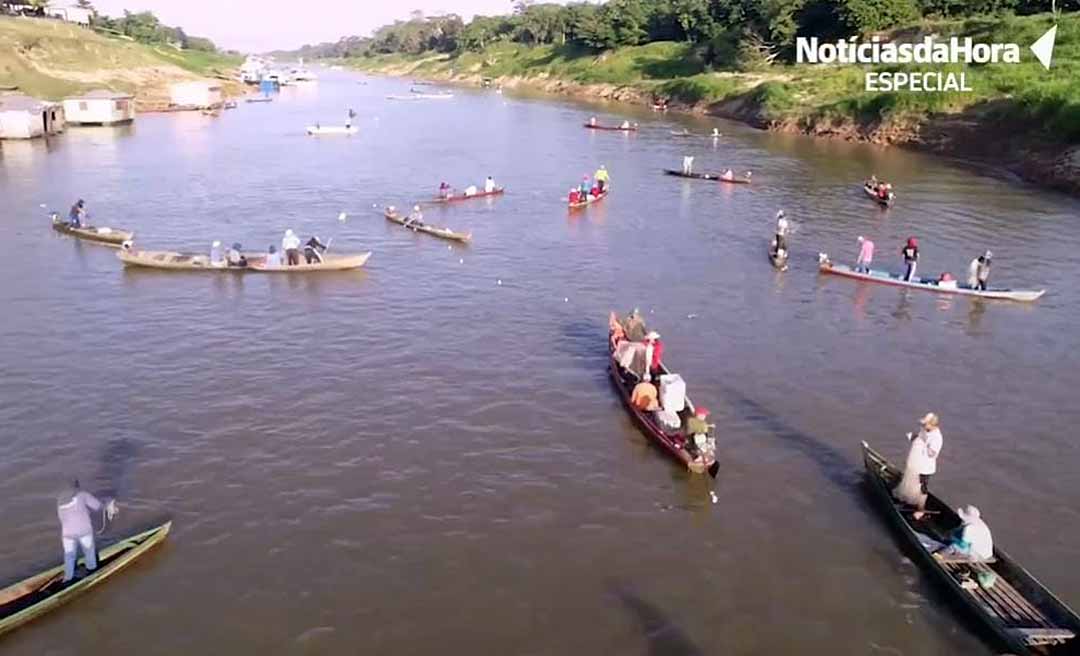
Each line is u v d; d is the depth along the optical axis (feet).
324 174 245.45
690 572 66.54
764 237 174.29
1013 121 274.77
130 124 370.32
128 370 101.81
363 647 57.93
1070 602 63.46
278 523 71.67
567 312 126.21
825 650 58.59
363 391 97.19
